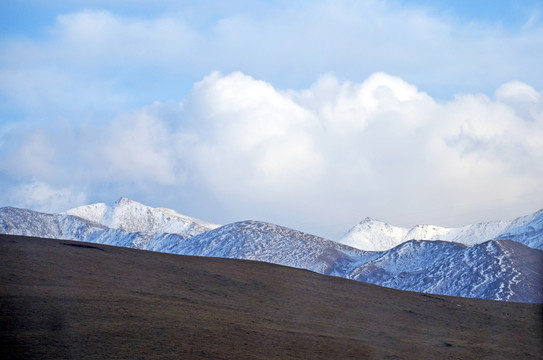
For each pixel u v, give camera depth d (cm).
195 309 5925
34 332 4478
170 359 4316
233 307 6388
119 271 7019
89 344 4388
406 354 5491
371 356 5197
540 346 6519
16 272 6100
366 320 6844
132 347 4453
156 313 5462
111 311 5262
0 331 4403
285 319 6256
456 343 6281
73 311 5088
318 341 5462
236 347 4834
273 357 4719
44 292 5519
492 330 7150
